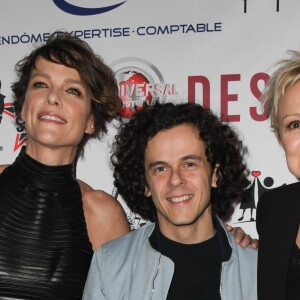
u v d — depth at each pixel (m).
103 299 1.69
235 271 1.64
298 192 1.70
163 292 1.62
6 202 1.92
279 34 2.19
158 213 1.71
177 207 1.64
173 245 1.67
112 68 2.29
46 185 1.95
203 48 2.24
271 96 1.65
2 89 2.36
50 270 1.87
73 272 1.90
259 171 2.22
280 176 2.21
